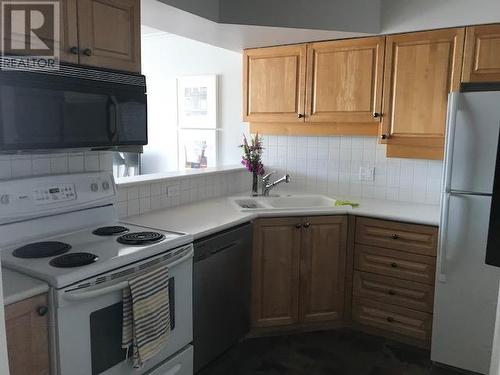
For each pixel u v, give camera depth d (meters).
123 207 2.30
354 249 2.70
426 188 2.97
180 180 2.71
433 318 2.40
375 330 2.72
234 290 2.38
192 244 1.93
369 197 3.20
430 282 2.46
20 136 1.45
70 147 1.62
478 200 2.16
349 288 2.76
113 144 1.81
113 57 1.82
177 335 1.89
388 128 2.75
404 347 2.59
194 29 2.65
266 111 3.19
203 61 3.83
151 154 4.30
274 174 3.57
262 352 2.51
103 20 1.76
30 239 1.74
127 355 1.60
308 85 2.99
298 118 3.06
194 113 3.95
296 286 2.68
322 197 3.16
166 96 4.11
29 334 1.31
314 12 2.62
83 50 1.67
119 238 1.80
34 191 1.77
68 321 1.39
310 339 2.67
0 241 1.64
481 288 2.23
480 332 2.27
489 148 2.10
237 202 2.95
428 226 2.43
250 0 2.55
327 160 3.33
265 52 3.13
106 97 1.76
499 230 1.33
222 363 2.38
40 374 1.35
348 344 2.62
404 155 2.79
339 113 2.90
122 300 1.56
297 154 3.45
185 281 1.92
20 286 1.31
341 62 2.85
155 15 2.32
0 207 1.64
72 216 1.91
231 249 2.30
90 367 1.48
